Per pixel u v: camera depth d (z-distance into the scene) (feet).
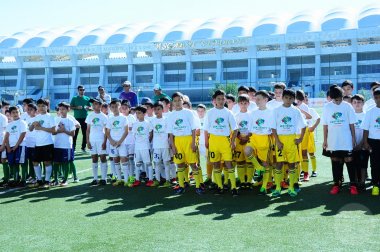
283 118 20.94
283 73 257.75
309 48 252.62
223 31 282.56
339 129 21.17
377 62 242.58
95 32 314.35
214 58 270.67
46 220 17.15
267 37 256.32
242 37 260.83
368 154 22.72
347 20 257.75
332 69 253.85
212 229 15.19
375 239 13.57
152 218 17.04
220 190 21.97
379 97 20.45
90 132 26.12
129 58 284.00
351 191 21.02
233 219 16.52
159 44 274.98
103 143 25.68
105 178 26.00
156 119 24.91
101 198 21.53
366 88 243.40
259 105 22.65
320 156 37.63
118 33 301.22
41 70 308.19
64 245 13.80
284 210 17.80
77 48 290.35
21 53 299.79
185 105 26.02
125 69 293.23
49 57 299.17
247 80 266.77
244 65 271.08
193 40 268.82
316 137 52.80
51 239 14.51
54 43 313.94
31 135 26.96
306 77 257.75
